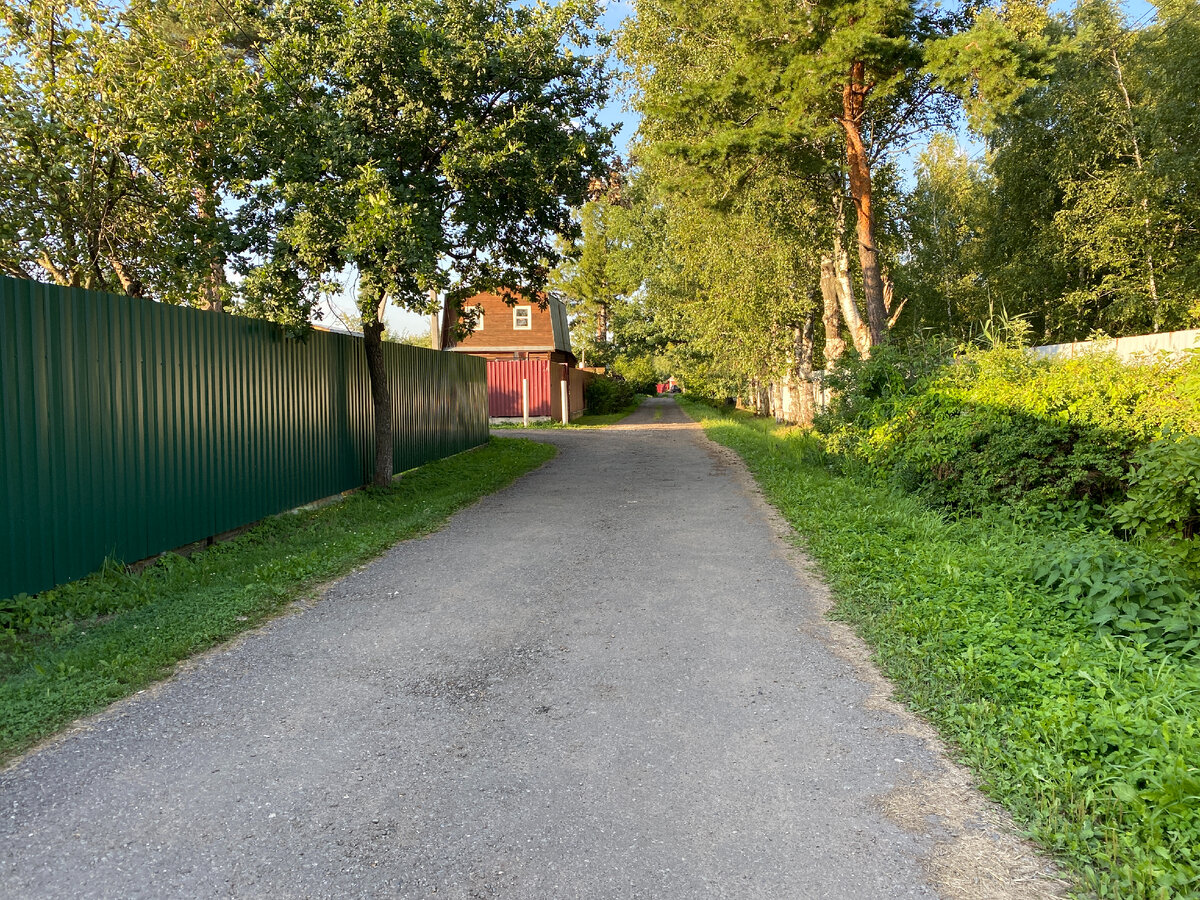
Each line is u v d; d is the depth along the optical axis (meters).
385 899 2.46
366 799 3.08
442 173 10.53
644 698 4.04
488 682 4.30
